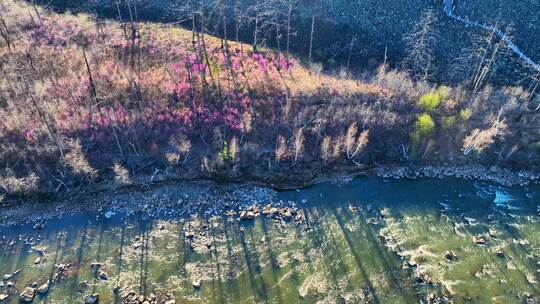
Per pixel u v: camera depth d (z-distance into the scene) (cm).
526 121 6519
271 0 7488
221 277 4694
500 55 7356
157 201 5419
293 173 5838
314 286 4659
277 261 4878
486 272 4906
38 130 5684
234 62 6812
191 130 5925
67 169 5503
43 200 5331
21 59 6531
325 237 5178
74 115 5906
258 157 5881
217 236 5103
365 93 6531
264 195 5597
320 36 7494
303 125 6122
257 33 7431
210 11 7606
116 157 5691
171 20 7594
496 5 7888
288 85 6519
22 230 5062
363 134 5841
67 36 7025
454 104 6569
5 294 4469
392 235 5253
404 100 6531
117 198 5419
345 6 7712
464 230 5375
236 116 6097
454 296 4647
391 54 7394
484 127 6384
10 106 5903
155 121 5950
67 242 4969
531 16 7788
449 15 7781
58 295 4472
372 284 4719
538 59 7450
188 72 6519
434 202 5712
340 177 5903
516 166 6225
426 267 4916
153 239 5028
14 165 5466
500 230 5400
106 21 7450
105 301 4431
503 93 6775
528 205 5759
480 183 6012
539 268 4991
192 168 5725
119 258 4828
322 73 7000
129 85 6294
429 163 6172
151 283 4606
